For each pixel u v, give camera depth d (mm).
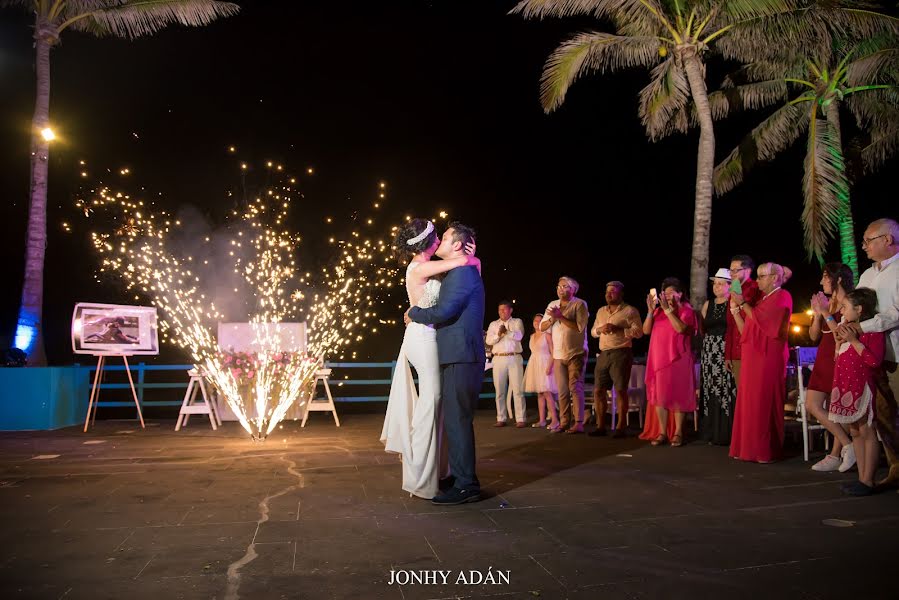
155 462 6250
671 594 2926
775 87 13328
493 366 9180
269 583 3080
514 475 5523
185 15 11695
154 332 9469
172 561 3389
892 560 3344
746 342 6184
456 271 4586
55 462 6285
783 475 5488
